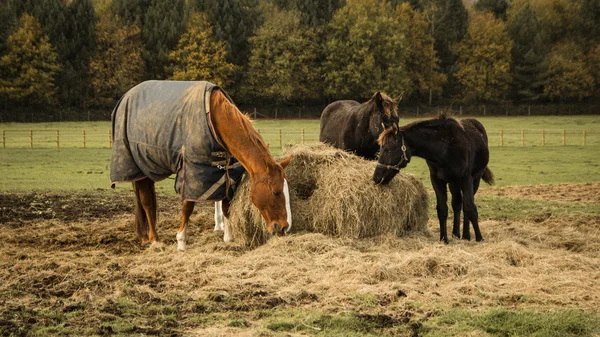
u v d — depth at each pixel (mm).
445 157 9102
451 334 5320
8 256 8523
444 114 9203
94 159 26938
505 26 75750
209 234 9961
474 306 6086
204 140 8273
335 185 8820
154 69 66062
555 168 23828
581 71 71438
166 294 6473
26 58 61469
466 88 73188
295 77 65812
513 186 18375
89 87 64750
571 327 5402
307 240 8312
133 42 66062
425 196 9617
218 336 5246
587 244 9219
